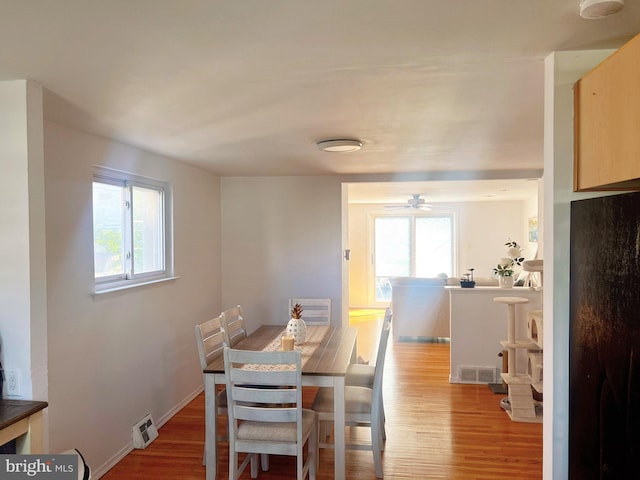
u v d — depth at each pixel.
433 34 1.44
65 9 1.25
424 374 4.75
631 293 1.17
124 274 3.18
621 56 1.28
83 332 2.64
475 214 9.02
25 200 1.83
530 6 1.26
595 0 1.20
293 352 2.28
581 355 1.48
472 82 1.90
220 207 4.95
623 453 1.21
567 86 1.60
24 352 1.84
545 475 1.72
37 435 1.81
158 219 3.67
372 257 9.25
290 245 4.90
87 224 2.70
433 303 6.20
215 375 2.67
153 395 3.43
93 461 2.71
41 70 1.72
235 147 3.24
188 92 1.99
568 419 1.62
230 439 2.37
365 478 2.71
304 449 3.10
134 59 1.62
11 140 1.83
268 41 1.48
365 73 1.78
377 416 2.71
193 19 1.32
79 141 2.64
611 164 1.34
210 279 4.64
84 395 2.64
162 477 2.76
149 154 3.42
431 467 2.83
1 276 1.85
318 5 1.24
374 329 7.10
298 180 4.88
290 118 2.45
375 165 4.14
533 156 3.66
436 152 3.49
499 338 4.43
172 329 3.75
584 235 1.46
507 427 3.41
